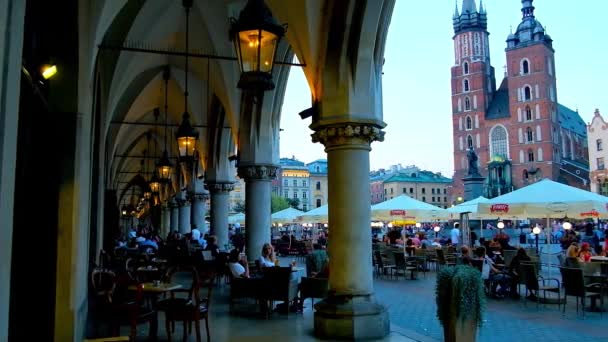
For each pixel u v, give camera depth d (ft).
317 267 37.35
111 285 23.67
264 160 42.68
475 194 191.93
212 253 47.80
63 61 18.92
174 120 70.44
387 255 57.93
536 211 42.52
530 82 276.82
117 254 50.78
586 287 33.17
